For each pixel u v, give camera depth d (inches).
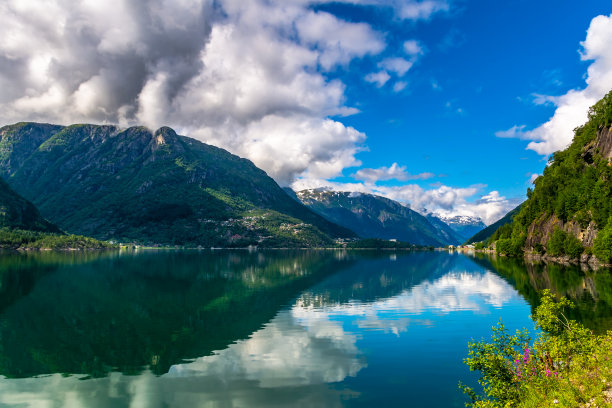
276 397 965.8
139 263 6043.3
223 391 1010.1
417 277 4018.2
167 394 999.0
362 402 926.4
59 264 5565.9
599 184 4909.0
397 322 1795.0
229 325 1771.7
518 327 1630.2
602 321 1409.9
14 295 2610.7
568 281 2844.5
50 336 1578.5
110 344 1464.1
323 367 1184.8
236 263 6505.9
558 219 5925.2
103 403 949.2
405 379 1071.6
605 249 4035.4
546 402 605.9
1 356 1317.7
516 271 4035.4
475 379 1063.6
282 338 1540.4
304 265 6190.9
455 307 2144.4
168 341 1505.9
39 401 964.6
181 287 3122.5
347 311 2096.5
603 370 634.2
